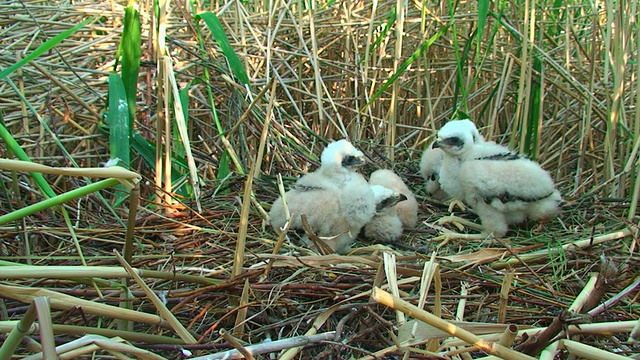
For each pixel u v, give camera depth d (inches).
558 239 38.4
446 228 41.9
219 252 35.3
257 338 28.6
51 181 44.7
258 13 61.2
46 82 47.5
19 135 44.6
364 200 37.5
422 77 58.4
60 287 30.8
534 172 38.4
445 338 25.4
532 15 45.9
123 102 41.1
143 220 39.2
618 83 43.7
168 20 56.8
